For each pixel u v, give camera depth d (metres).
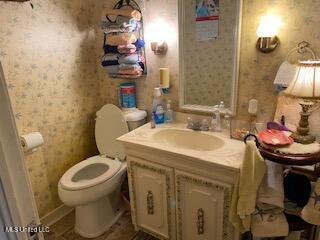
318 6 1.26
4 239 0.51
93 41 2.12
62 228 1.95
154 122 1.84
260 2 1.39
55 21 1.79
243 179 1.14
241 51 1.51
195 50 1.67
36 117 1.77
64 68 1.92
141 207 1.72
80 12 1.96
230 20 1.50
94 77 2.19
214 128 1.69
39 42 1.71
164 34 1.76
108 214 1.93
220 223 1.38
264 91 1.51
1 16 1.49
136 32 1.85
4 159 0.47
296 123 1.38
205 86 1.71
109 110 1.99
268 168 1.20
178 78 1.79
